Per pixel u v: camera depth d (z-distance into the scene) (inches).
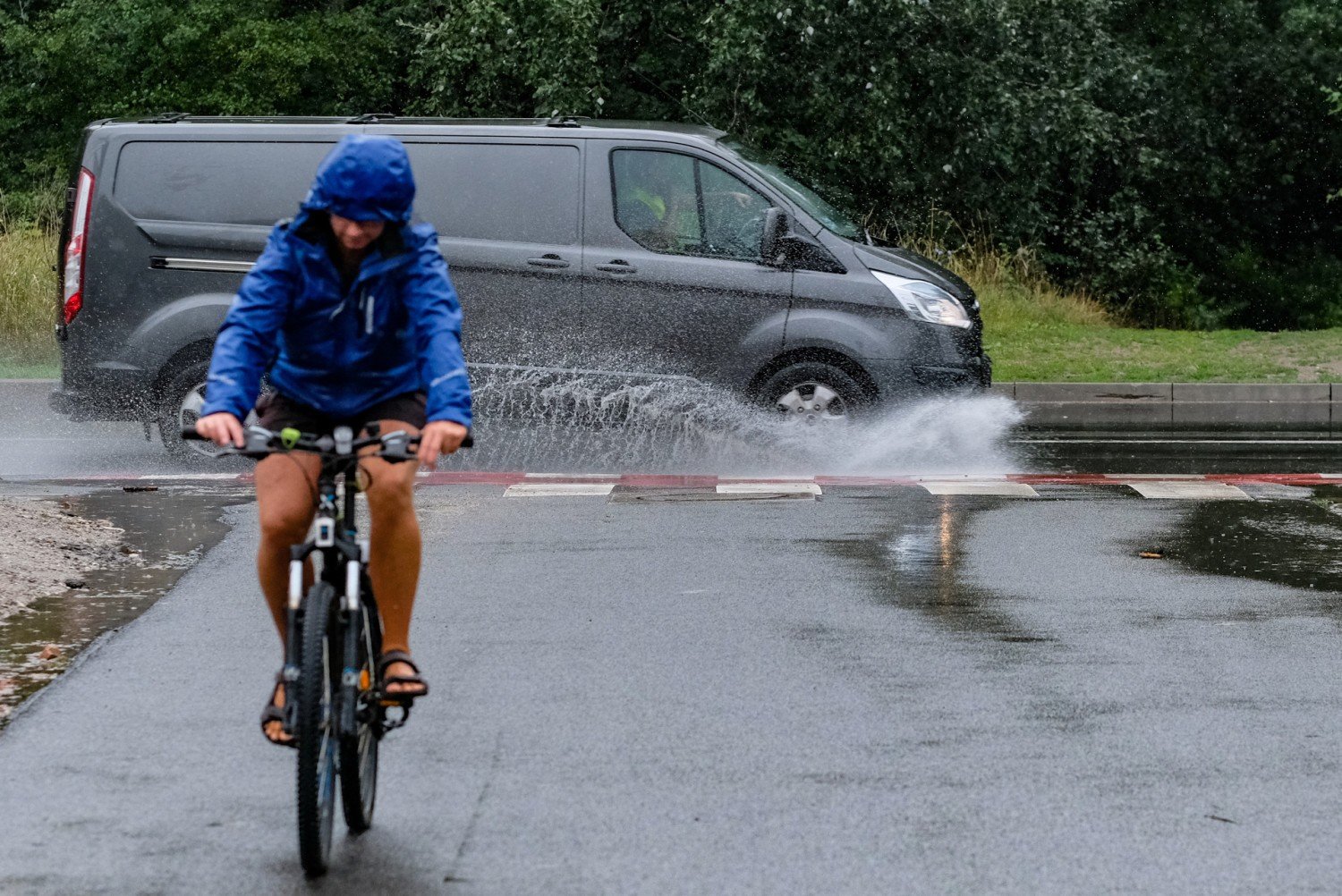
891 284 527.2
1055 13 1089.4
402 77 1224.2
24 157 1229.1
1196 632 311.1
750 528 417.7
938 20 1047.0
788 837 204.5
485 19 979.9
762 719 254.4
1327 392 739.4
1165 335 923.4
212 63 1182.3
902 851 199.8
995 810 214.2
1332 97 1118.4
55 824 209.5
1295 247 1450.5
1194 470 540.7
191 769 230.5
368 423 209.6
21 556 363.3
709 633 309.0
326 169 195.9
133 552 382.3
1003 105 1053.8
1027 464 552.7
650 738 244.8
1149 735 246.8
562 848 201.3
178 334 527.2
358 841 204.1
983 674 280.7
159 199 531.5
